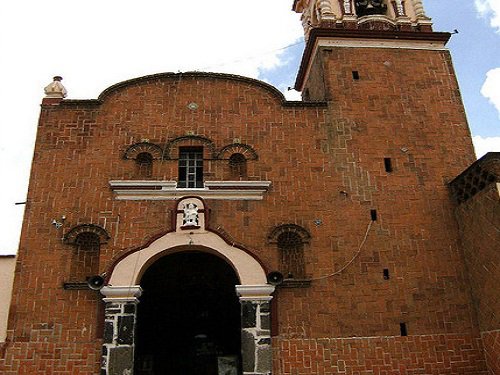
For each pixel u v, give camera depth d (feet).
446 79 73.97
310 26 86.63
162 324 75.97
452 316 59.47
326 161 66.08
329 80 71.67
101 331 55.31
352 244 61.72
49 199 61.21
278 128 67.82
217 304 76.33
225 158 65.57
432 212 64.59
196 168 66.23
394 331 58.13
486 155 58.34
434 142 68.95
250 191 63.16
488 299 57.77
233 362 71.31
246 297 57.21
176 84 69.87
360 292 59.41
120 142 65.51
